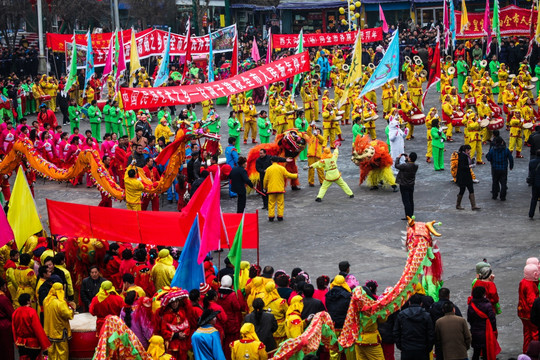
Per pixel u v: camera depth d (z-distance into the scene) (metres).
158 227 16.95
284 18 70.25
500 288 18.05
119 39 41.66
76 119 41.16
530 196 26.41
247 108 37.31
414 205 25.94
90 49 42.78
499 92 44.03
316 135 28.91
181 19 71.69
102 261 17.73
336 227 23.92
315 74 49.44
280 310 14.14
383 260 20.53
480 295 13.83
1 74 56.12
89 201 28.05
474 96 37.97
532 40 48.81
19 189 17.27
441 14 64.25
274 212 25.05
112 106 39.28
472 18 54.25
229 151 27.95
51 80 49.38
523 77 42.16
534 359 12.23
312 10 69.69
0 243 16.70
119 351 11.90
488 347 13.69
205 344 12.49
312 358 11.29
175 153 22.47
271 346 13.34
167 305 13.39
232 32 52.59
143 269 16.17
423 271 14.45
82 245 17.44
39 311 15.40
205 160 27.44
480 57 50.97
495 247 21.22
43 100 48.03
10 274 16.25
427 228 14.02
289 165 28.47
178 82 51.19
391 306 13.24
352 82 38.66
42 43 53.88
